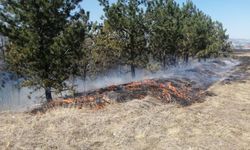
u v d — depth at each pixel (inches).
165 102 520.4
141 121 414.0
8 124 400.2
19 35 466.6
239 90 695.7
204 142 367.6
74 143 349.4
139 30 733.3
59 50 473.1
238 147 360.8
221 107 534.9
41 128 385.4
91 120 411.8
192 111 488.1
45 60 478.0
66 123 399.9
